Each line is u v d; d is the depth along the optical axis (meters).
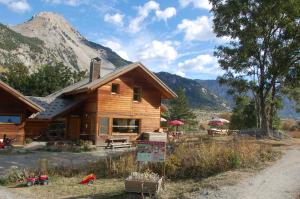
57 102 36.22
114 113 33.91
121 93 34.47
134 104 35.34
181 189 13.68
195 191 12.90
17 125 30.61
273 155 19.06
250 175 14.55
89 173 18.39
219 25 30.44
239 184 13.07
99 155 26.36
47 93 52.81
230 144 19.33
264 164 16.89
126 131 35.41
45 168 18.42
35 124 34.84
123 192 13.84
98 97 33.00
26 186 16.03
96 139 32.62
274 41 28.52
